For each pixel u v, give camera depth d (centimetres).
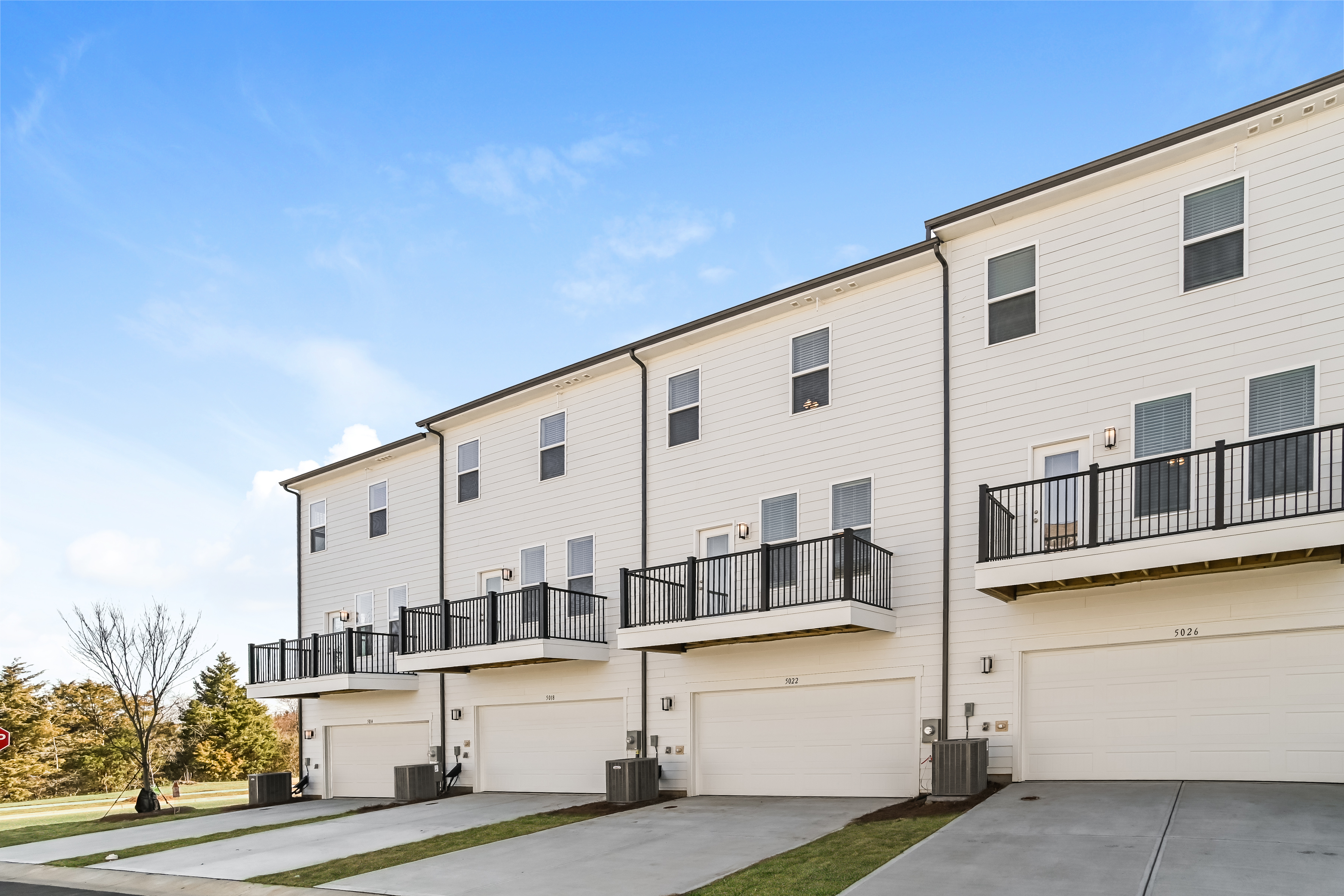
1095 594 1151
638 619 1572
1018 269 1275
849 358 1429
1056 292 1234
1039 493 1201
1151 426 1130
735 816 1234
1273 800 926
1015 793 1102
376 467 2202
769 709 1434
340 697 2142
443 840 1248
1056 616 1175
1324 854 735
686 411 1622
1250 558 998
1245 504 1043
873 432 1382
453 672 1866
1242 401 1069
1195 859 755
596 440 1752
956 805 1087
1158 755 1093
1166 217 1158
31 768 4203
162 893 1084
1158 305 1148
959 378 1305
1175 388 1118
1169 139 1136
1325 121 1057
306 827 1509
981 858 830
